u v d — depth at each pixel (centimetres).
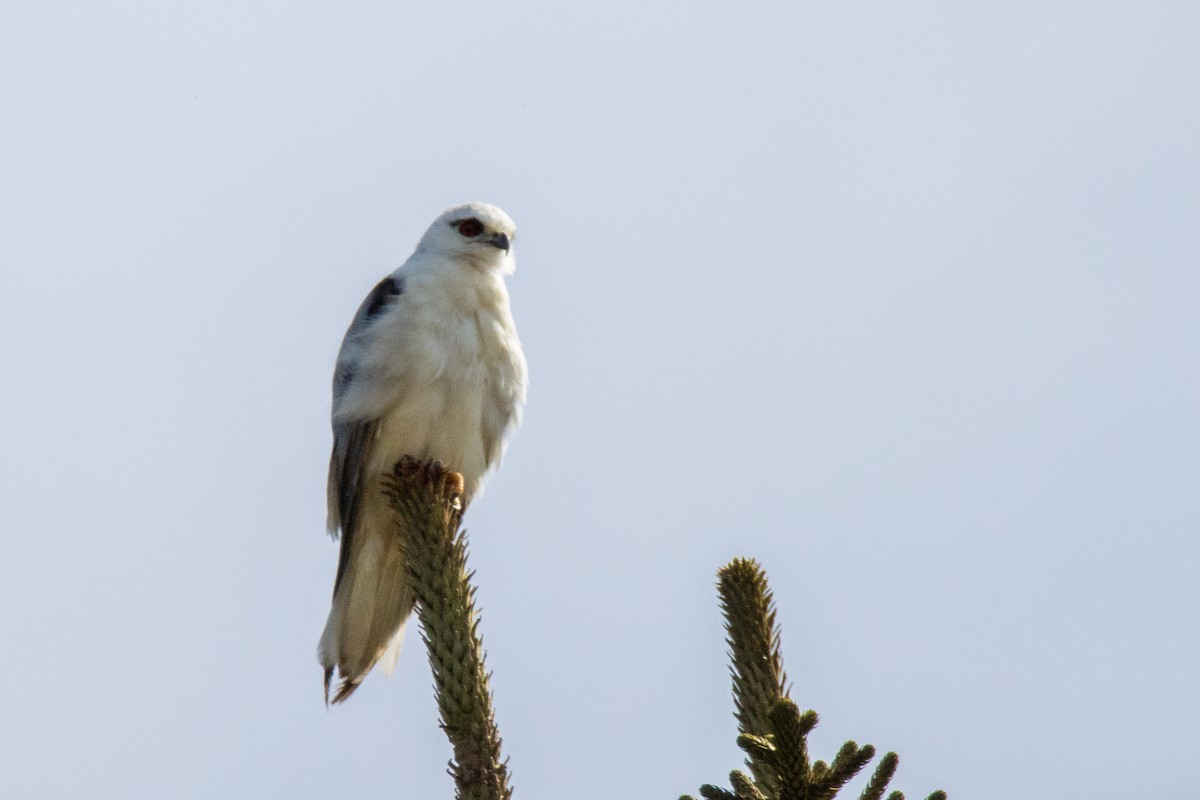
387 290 1192
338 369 1192
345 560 1144
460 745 684
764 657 656
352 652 1106
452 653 713
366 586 1121
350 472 1154
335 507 1224
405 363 1137
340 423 1160
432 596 732
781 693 656
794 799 512
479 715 698
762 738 530
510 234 1204
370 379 1144
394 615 1121
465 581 748
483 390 1168
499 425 1189
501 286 1191
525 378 1200
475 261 1184
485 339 1164
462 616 730
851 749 513
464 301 1161
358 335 1170
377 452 1153
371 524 1141
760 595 665
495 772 680
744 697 654
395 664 1115
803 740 512
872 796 509
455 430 1160
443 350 1144
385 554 1131
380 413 1148
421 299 1153
